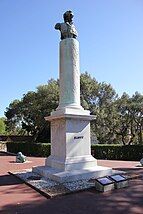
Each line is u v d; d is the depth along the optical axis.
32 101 31.97
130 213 5.41
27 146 27.61
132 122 36.88
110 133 33.53
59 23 11.16
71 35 10.73
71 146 9.43
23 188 7.84
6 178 9.64
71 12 11.19
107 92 33.00
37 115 29.88
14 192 7.34
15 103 37.09
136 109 35.97
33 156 25.67
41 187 7.55
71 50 10.42
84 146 9.80
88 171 8.89
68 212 5.50
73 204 6.08
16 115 36.81
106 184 7.25
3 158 20.39
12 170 11.82
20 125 40.44
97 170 9.06
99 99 32.72
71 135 9.51
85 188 7.35
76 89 10.32
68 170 8.95
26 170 11.50
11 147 30.48
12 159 19.33
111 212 5.48
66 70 10.32
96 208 5.76
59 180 8.18
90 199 6.49
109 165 14.05
